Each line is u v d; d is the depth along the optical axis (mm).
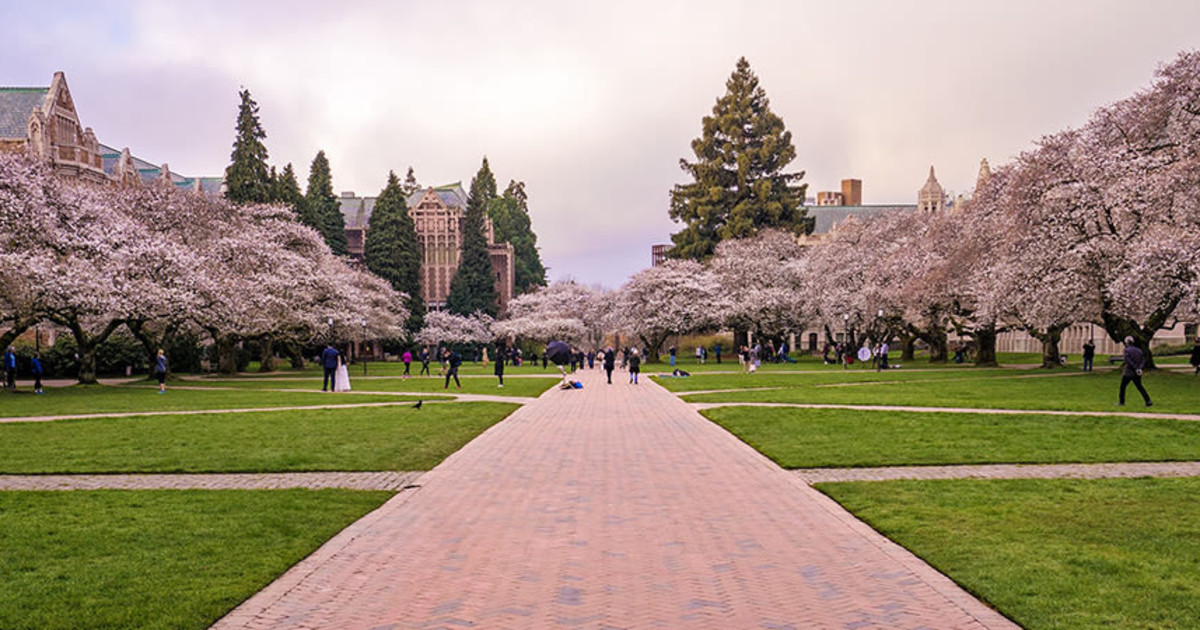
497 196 132375
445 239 119062
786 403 25219
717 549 8227
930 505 10188
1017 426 18031
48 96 65938
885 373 44000
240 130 72688
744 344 84062
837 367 54875
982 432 17188
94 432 18219
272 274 48906
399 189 95562
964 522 9219
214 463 13852
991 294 36188
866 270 57188
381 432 18219
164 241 39500
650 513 9930
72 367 50250
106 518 9594
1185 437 15984
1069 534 8625
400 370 60906
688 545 8391
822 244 78000
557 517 9711
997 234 37719
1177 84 31953
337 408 24453
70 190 37938
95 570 7426
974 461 13695
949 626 6020
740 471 13023
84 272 33125
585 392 32250
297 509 10180
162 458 14367
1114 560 7578
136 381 43500
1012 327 50375
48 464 13742
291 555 7953
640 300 74188
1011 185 36000
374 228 94688
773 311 70812
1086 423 18219
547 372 55219
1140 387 21797
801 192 89125
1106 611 6246
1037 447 15039
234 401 27594
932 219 58219
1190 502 10242
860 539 8617
